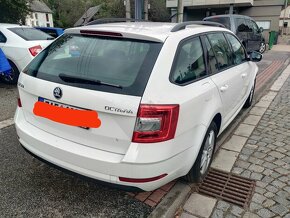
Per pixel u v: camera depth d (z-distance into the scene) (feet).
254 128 15.26
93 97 7.36
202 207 9.05
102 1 192.13
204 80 9.60
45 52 9.70
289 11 151.84
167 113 7.23
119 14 120.88
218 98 10.28
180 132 7.75
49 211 8.69
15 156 11.69
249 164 11.55
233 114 13.80
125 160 7.16
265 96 21.57
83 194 9.48
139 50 8.07
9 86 23.18
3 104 18.37
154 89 7.26
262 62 38.70
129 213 8.69
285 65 36.35
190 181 10.02
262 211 8.85
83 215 8.57
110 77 7.65
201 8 82.53
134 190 7.55
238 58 14.14
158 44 8.09
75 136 8.04
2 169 10.75
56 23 225.35
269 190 9.89
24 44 22.17
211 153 10.82
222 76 11.11
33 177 10.32
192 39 9.53
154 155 7.22
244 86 14.96
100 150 7.68
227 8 81.51
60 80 8.12
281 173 10.92
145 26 9.62
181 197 9.28
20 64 22.39
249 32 42.57
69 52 8.96
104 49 8.51
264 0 76.74
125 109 7.04
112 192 9.61
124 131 7.22
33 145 8.81
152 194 9.50
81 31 9.29
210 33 11.24
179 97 7.72
